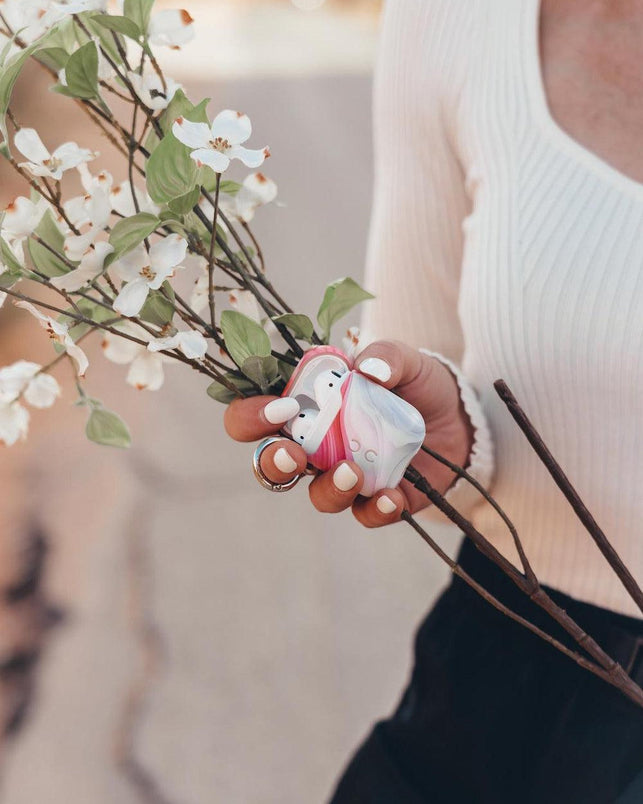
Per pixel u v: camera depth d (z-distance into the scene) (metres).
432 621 0.79
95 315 0.64
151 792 1.34
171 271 0.58
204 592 1.73
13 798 1.33
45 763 1.38
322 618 1.69
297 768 1.39
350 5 9.13
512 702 0.74
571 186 0.68
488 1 0.71
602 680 0.71
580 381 0.67
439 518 0.78
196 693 1.52
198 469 2.10
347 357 0.63
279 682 1.55
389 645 1.64
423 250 0.77
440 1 0.73
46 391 0.65
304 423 0.61
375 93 0.79
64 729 1.45
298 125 4.84
